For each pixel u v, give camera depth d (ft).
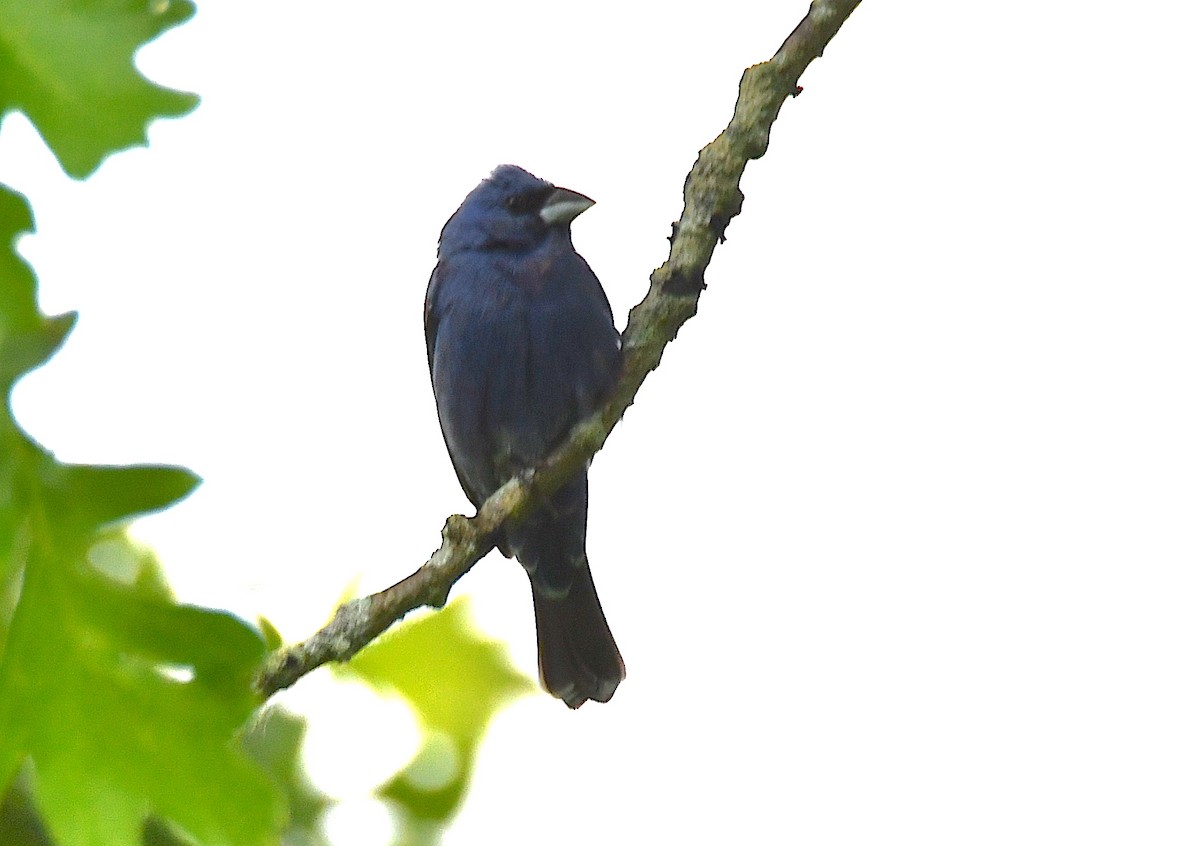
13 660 13.74
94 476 13.91
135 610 13.93
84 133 14.53
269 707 27.94
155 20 14.67
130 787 13.84
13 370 14.03
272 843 13.97
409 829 28.30
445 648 28.76
